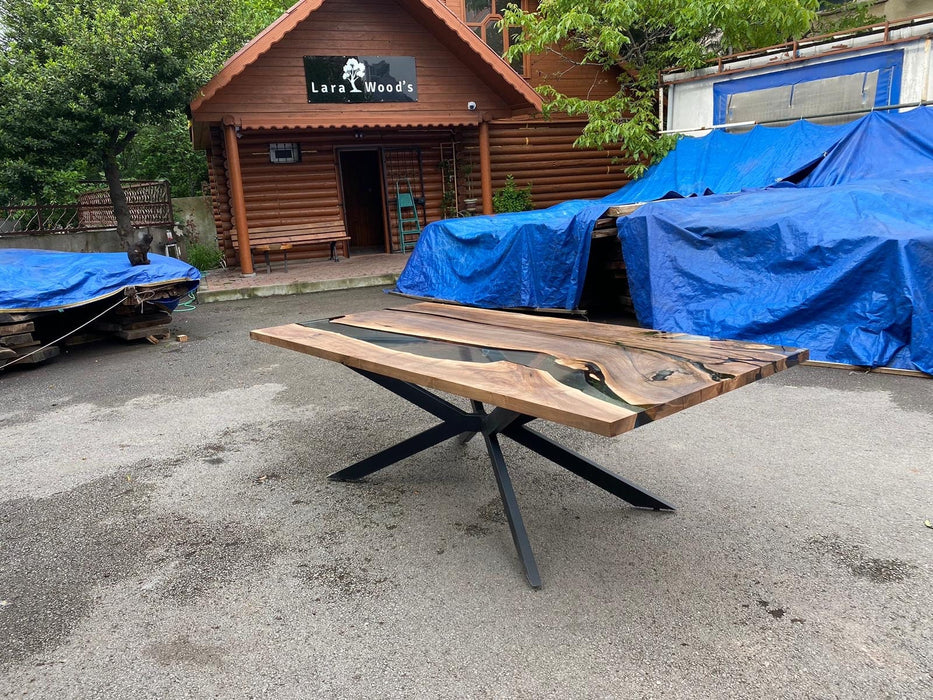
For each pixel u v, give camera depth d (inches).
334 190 550.3
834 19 563.8
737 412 169.8
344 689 79.5
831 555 102.9
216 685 81.2
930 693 74.7
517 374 92.3
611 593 96.0
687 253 247.4
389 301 370.0
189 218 589.6
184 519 126.3
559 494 129.0
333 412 186.5
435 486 135.4
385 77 484.1
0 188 464.4
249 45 424.5
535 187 609.6
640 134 458.3
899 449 141.9
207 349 276.5
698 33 476.4
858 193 226.5
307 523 122.3
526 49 495.5
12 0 422.6
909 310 194.4
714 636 85.8
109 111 405.1
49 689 81.8
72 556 114.3
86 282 267.1
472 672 81.4
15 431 185.3
